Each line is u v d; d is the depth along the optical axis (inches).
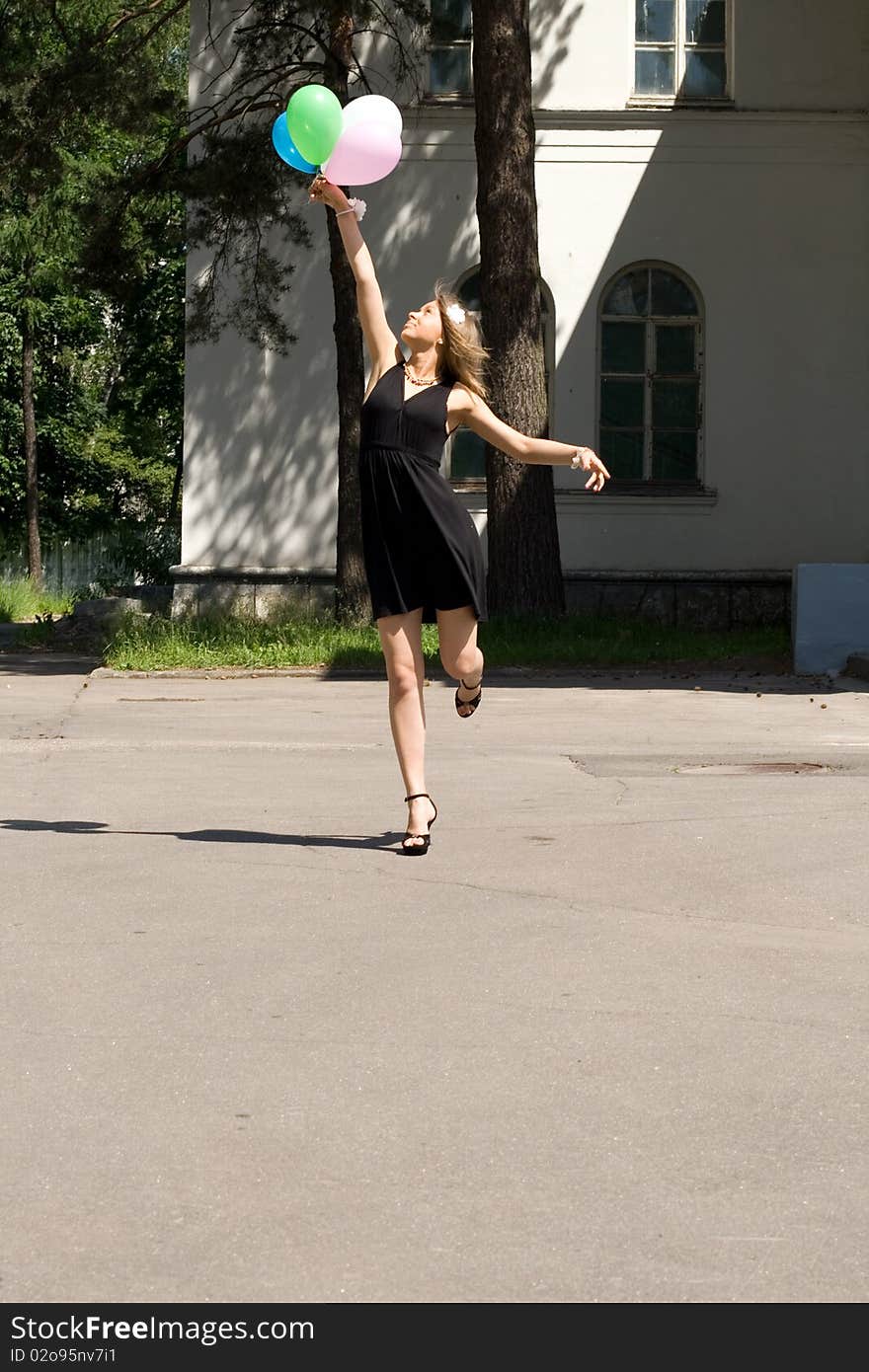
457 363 242.4
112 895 218.1
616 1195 118.0
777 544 911.0
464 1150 126.9
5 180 819.4
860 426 908.6
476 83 723.4
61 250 946.1
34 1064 147.9
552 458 238.7
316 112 239.0
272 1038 155.3
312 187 246.2
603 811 290.5
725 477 909.2
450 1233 111.3
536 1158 125.2
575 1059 149.3
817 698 527.8
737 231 901.2
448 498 240.8
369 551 244.1
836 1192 118.8
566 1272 105.3
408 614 244.8
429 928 199.6
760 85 897.5
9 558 1604.3
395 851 250.5
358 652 654.5
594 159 898.7
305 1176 121.6
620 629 738.2
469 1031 157.6
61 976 177.3
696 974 178.9
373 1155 125.8
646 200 901.2
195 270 884.0
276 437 900.0
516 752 381.7
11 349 1704.0
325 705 509.4
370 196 896.3
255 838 262.1
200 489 901.8
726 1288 103.3
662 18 900.0
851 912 209.8
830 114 896.9
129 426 1801.2
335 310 832.9
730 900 216.2
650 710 489.1
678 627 852.0
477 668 246.5
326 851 250.4
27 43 828.0
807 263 903.7
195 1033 156.9
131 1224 112.9
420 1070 146.1
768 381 907.4
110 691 561.3
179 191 815.7
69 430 1764.3
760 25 895.7
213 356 898.1
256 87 884.0
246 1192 118.4
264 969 179.9
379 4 877.2
